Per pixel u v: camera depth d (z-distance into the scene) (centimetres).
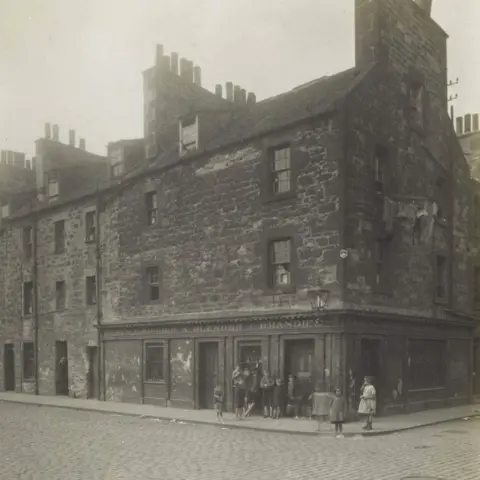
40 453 1299
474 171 2995
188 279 2312
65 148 3500
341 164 1862
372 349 1964
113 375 2598
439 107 2441
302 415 1886
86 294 2816
